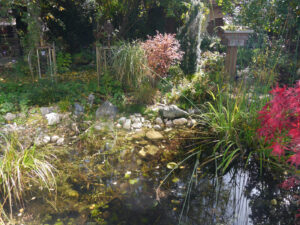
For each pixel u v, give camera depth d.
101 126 4.21
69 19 9.52
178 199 2.57
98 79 5.61
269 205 2.46
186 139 3.82
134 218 2.30
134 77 5.37
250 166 3.09
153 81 5.53
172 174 2.99
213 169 3.08
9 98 4.81
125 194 2.64
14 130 3.93
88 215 2.34
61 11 9.34
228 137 3.42
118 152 3.48
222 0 7.71
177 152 3.47
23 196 2.59
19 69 6.70
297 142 2.12
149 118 4.61
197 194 2.65
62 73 7.15
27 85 5.56
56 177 2.91
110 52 5.89
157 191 2.69
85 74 7.10
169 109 4.59
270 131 2.49
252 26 6.43
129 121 4.36
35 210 2.39
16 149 3.38
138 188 2.74
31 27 6.48
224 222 2.24
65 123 4.27
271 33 6.93
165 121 4.49
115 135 3.95
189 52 6.42
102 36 8.71
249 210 2.40
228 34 5.68
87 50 9.09
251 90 4.00
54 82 5.34
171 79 5.99
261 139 3.18
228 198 2.57
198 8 6.31
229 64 5.82
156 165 3.18
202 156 3.35
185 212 2.38
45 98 4.93
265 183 2.79
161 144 3.70
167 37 5.45
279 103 2.20
